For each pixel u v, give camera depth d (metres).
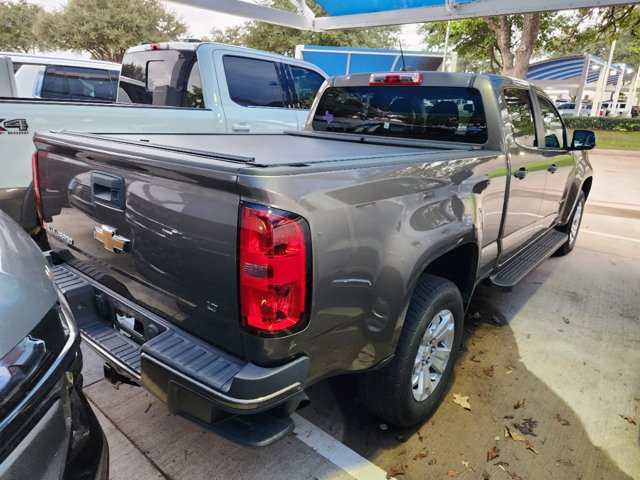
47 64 7.54
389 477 2.36
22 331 1.39
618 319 4.17
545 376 3.28
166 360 1.87
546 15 16.53
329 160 2.04
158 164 1.90
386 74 3.61
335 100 4.03
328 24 6.30
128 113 4.57
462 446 2.59
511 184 3.37
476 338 3.77
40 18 25.02
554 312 4.28
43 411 1.38
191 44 5.34
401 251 2.17
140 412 2.75
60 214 2.68
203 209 1.80
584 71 26.00
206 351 1.92
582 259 5.80
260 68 5.85
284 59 6.16
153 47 5.66
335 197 1.84
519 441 2.64
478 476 2.39
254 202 1.66
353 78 3.86
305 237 1.72
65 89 7.76
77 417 1.65
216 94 5.34
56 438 1.43
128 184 2.12
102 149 2.21
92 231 2.43
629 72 37.69
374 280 2.05
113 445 2.48
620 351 3.64
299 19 6.18
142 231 2.09
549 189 4.38
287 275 1.70
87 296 2.54
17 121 3.89
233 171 1.68
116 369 2.20
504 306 4.37
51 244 2.88
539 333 3.88
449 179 2.56
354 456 2.49
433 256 2.40
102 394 2.91
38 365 1.39
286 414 1.86
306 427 2.70
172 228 1.93
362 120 3.86
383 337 2.19
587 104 43.62
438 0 5.92
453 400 2.98
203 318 1.94
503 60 14.40
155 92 5.85
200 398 1.77
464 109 3.31
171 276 2.00
